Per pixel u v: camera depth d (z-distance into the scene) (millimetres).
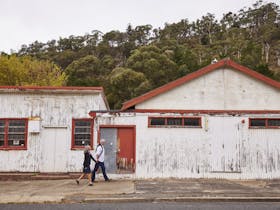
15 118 18375
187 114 17875
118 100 45562
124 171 17562
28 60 39656
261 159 17562
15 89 18359
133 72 46219
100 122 17953
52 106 18516
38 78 37469
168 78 50344
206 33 108938
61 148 18281
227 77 18922
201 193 13047
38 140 18328
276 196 12359
